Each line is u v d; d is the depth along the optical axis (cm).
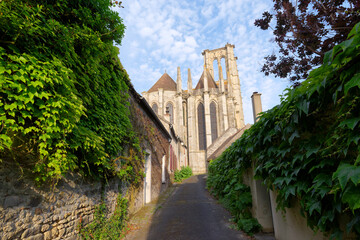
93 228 357
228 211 633
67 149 286
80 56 329
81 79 320
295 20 404
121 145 530
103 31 386
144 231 480
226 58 5784
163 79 5003
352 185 160
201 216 595
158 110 4334
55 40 258
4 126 188
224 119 4278
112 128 432
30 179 232
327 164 213
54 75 230
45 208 253
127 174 545
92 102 371
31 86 210
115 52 409
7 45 207
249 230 420
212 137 4369
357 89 172
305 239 276
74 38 291
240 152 508
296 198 292
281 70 459
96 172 386
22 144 218
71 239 299
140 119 758
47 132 229
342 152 196
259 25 458
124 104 559
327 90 212
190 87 4706
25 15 210
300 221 288
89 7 364
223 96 4400
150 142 903
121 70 534
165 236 440
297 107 235
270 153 326
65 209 292
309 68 430
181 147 2681
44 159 238
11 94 193
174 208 721
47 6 267
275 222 384
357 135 166
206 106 4372
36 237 235
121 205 501
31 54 226
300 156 245
